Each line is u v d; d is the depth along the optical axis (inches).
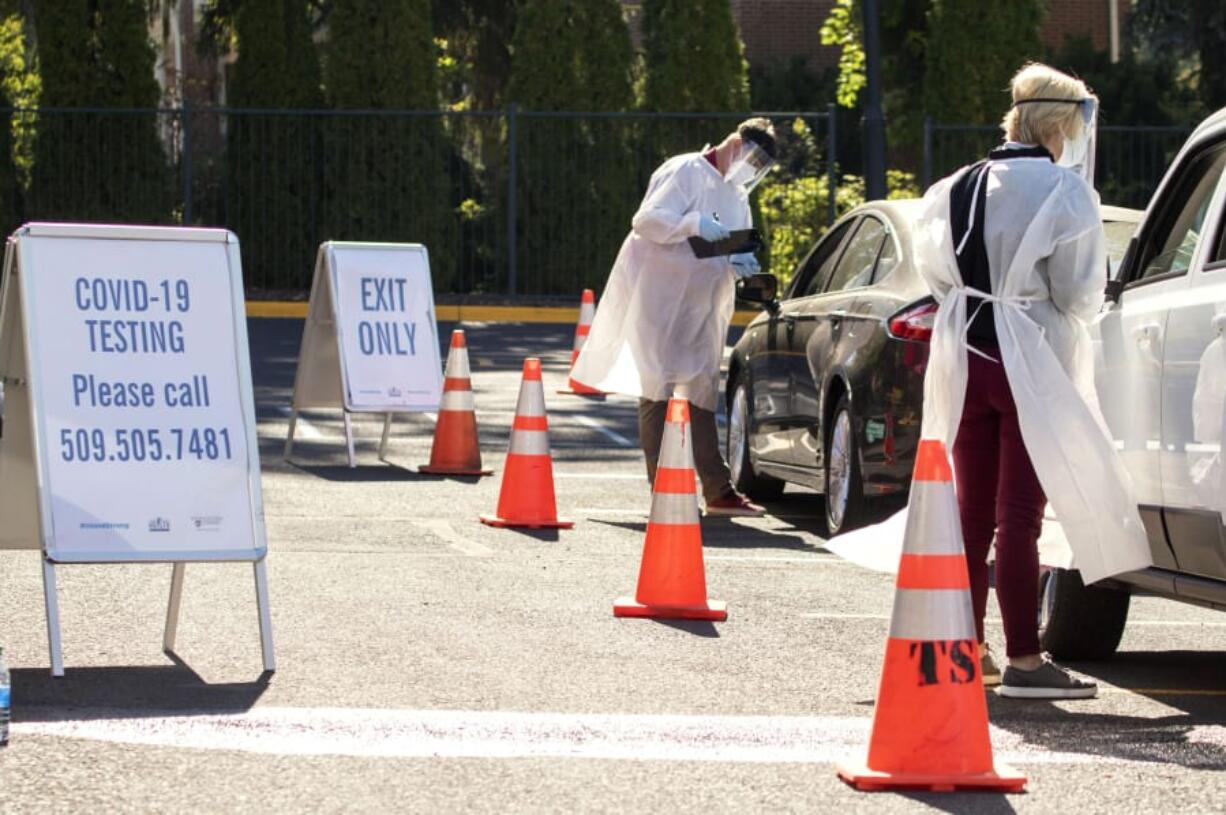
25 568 490.9
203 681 372.5
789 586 499.2
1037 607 379.6
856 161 1817.2
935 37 1569.9
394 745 326.0
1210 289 365.1
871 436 524.4
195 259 400.2
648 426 637.3
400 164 1540.4
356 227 1542.8
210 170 1567.4
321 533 564.7
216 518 389.1
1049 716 362.6
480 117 1568.7
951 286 379.6
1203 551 363.9
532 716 348.2
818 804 294.8
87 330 389.7
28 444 395.2
